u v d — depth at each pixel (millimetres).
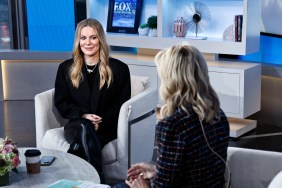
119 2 6480
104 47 3818
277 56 5695
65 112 3832
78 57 3865
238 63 5453
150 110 3896
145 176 2656
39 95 3842
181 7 5984
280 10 5445
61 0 7602
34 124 5738
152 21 6059
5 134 5355
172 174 2104
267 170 2482
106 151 3635
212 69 5211
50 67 6863
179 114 2121
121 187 2863
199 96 2127
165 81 2164
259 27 5523
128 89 3873
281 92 5480
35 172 2910
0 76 6797
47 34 7727
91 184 2680
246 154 2523
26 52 6750
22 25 7656
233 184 2545
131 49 6820
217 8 5711
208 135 2152
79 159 3154
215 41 5477
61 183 2686
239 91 5098
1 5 7605
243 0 5215
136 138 3738
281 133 5297
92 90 3836
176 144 2090
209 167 2168
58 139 3695
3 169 2699
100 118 3742
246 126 5277
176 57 2146
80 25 3816
